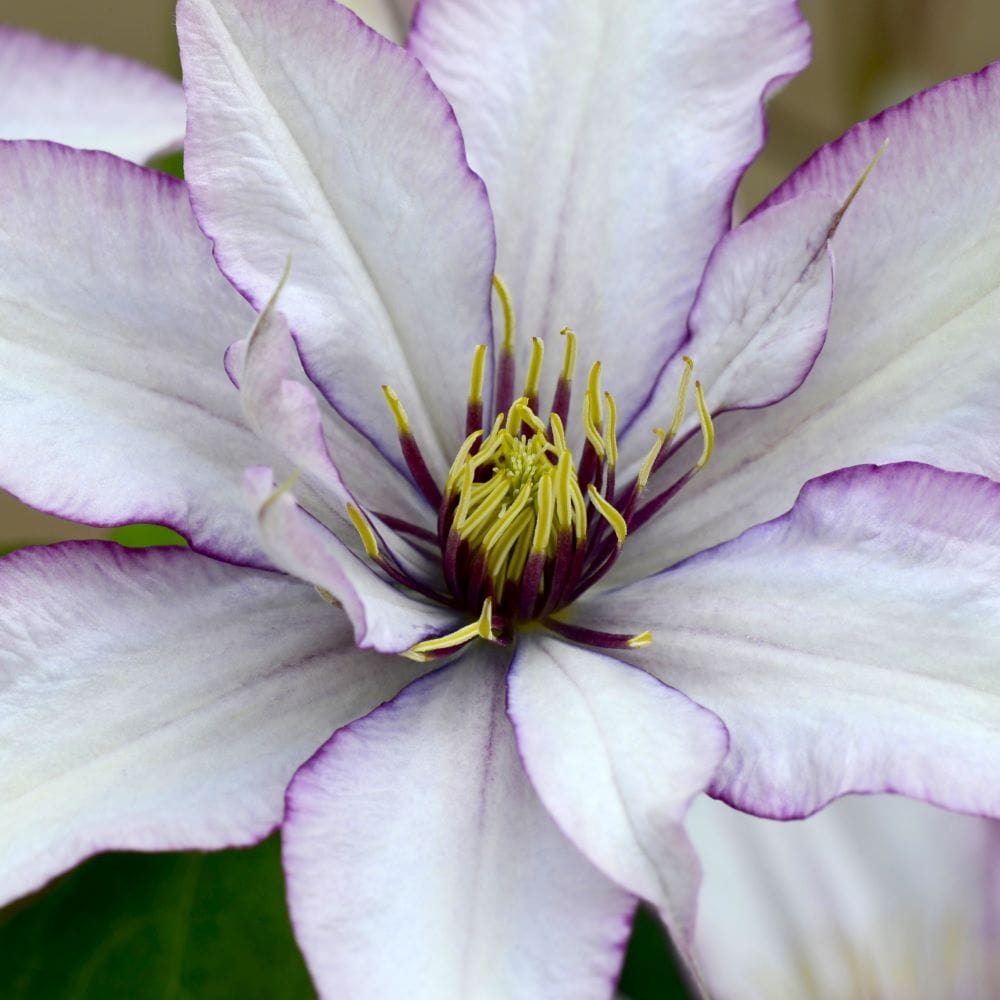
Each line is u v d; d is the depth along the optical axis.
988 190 0.65
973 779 0.63
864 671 0.64
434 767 0.64
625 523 0.65
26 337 0.65
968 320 0.65
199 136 0.65
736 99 0.67
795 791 0.63
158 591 0.65
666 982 0.68
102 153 0.65
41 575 0.64
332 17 0.65
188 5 0.64
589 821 0.62
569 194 0.67
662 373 0.66
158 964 0.67
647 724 0.63
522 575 0.65
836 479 0.64
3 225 0.65
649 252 0.67
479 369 0.65
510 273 0.67
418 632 0.64
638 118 0.67
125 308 0.65
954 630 0.64
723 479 0.66
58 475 0.64
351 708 0.65
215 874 0.67
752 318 0.65
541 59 0.67
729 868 0.68
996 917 0.68
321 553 0.62
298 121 0.65
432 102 0.65
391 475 0.66
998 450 0.65
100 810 0.63
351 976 0.62
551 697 0.64
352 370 0.65
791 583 0.64
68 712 0.64
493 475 0.66
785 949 0.67
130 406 0.65
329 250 0.65
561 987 0.62
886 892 0.68
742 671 0.64
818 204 0.65
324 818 0.63
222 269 0.65
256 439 0.65
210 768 0.64
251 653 0.65
